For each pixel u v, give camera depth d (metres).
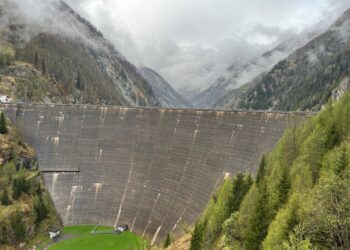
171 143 164.12
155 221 147.88
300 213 64.31
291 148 109.69
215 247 95.25
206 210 122.00
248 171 133.50
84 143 179.88
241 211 92.88
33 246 140.00
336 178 61.88
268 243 68.38
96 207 162.25
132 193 161.50
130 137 175.38
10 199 150.12
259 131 140.88
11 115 188.88
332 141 95.56
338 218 57.72
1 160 161.38
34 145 182.00
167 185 155.00
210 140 153.38
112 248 136.50
